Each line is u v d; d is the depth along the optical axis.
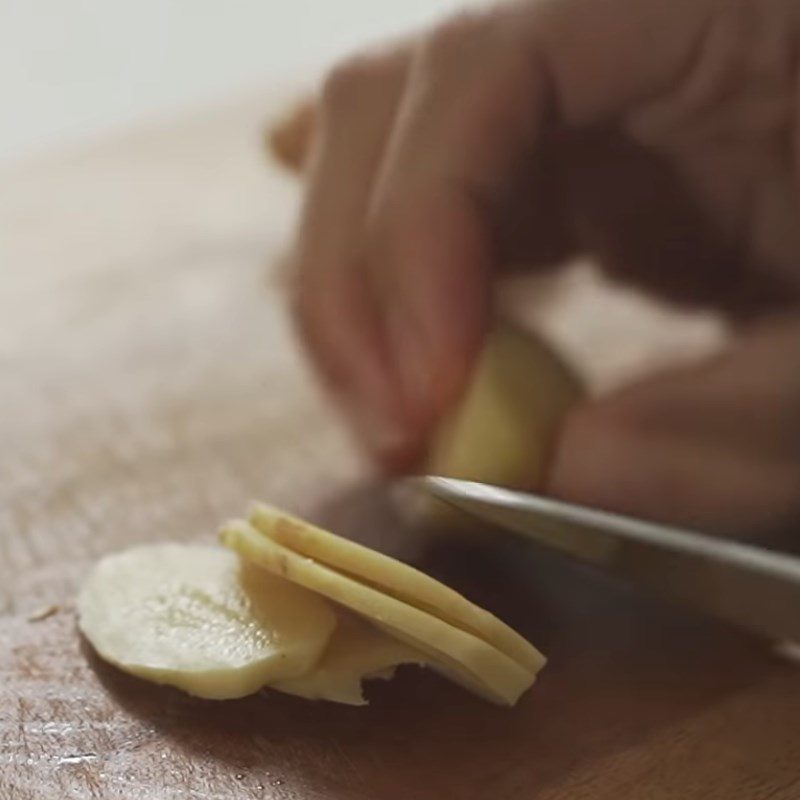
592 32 0.30
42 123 0.67
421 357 0.30
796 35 0.30
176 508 0.29
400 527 0.28
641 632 0.26
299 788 0.24
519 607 0.26
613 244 0.34
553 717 0.25
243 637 0.24
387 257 0.30
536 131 0.31
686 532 0.26
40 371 0.34
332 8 0.70
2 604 0.27
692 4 0.30
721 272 0.34
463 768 0.24
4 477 0.30
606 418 0.29
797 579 0.25
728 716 0.25
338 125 0.30
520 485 0.29
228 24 0.69
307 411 0.32
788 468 0.29
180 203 0.45
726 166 0.32
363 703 0.24
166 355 0.35
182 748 0.24
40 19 0.65
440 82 0.30
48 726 0.24
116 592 0.25
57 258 0.40
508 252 0.33
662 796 0.24
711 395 0.30
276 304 0.37
